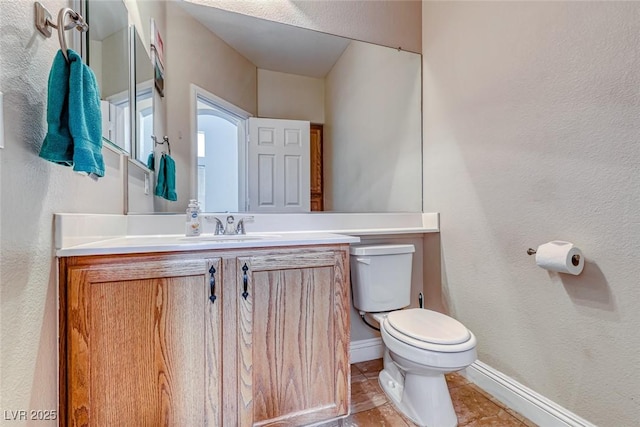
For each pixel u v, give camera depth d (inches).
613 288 42.8
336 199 77.0
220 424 44.3
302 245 49.6
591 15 44.8
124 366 39.6
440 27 76.2
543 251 47.4
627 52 40.9
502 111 59.1
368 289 66.9
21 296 29.2
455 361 47.9
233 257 45.3
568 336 48.6
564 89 48.3
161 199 63.1
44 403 33.9
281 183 73.0
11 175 27.5
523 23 54.9
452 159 71.9
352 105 78.4
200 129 67.0
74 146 31.4
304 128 75.3
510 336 58.1
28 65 30.4
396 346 52.9
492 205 61.6
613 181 42.5
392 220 80.3
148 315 40.8
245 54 71.0
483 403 59.7
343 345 52.3
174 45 65.2
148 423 40.6
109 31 50.5
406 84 82.2
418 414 54.1
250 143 71.1
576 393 47.6
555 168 49.8
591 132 44.9
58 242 35.8
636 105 40.1
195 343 43.1
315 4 75.0
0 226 26.0
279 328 48.1
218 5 67.9
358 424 54.1
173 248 41.7
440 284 75.8
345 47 77.7
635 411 40.7
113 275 38.9
